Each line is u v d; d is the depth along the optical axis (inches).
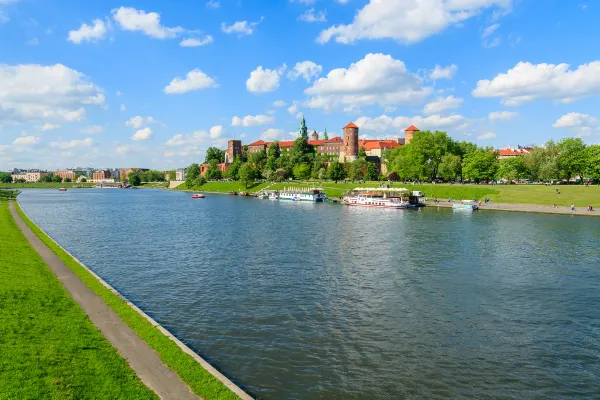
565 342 1102.4
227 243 2551.7
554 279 1694.1
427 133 6811.0
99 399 695.1
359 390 863.1
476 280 1676.9
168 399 698.8
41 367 788.0
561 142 6136.8
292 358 997.8
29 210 5231.3
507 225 3294.8
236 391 725.9
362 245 2438.5
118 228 3348.9
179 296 1476.4
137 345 910.4
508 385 891.4
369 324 1213.1
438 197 5757.9
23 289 1226.6
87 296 1259.2
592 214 3937.0
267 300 1427.2
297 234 2896.2
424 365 972.6
